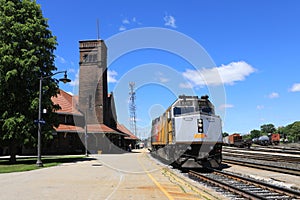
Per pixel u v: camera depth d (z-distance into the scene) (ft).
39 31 89.40
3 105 82.84
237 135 205.36
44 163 83.41
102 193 34.76
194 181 46.91
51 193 34.81
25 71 82.99
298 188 38.96
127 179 47.83
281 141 273.54
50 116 87.92
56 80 92.38
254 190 37.73
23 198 31.83
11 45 84.17
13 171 61.05
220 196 34.42
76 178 49.24
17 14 87.97
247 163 71.67
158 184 42.09
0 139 82.28
